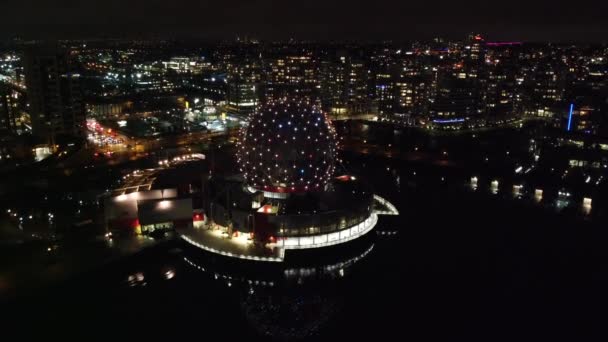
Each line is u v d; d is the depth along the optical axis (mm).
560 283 75188
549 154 146500
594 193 119125
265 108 102562
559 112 199625
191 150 156875
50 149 149250
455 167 141875
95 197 107312
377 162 156375
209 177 107250
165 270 83000
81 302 71312
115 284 77625
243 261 83500
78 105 161000
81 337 61969
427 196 121750
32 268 77062
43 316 66875
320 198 99938
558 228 99000
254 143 98812
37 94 151375
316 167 98312
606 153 142625
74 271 76312
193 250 88312
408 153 159500
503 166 141875
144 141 169250
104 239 88250
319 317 67500
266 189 99312
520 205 114250
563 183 125875
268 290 77500
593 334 61406
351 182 112062
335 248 89312
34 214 98250
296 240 88938
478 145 168625
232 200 98000
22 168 130250
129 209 90938
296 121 98188
